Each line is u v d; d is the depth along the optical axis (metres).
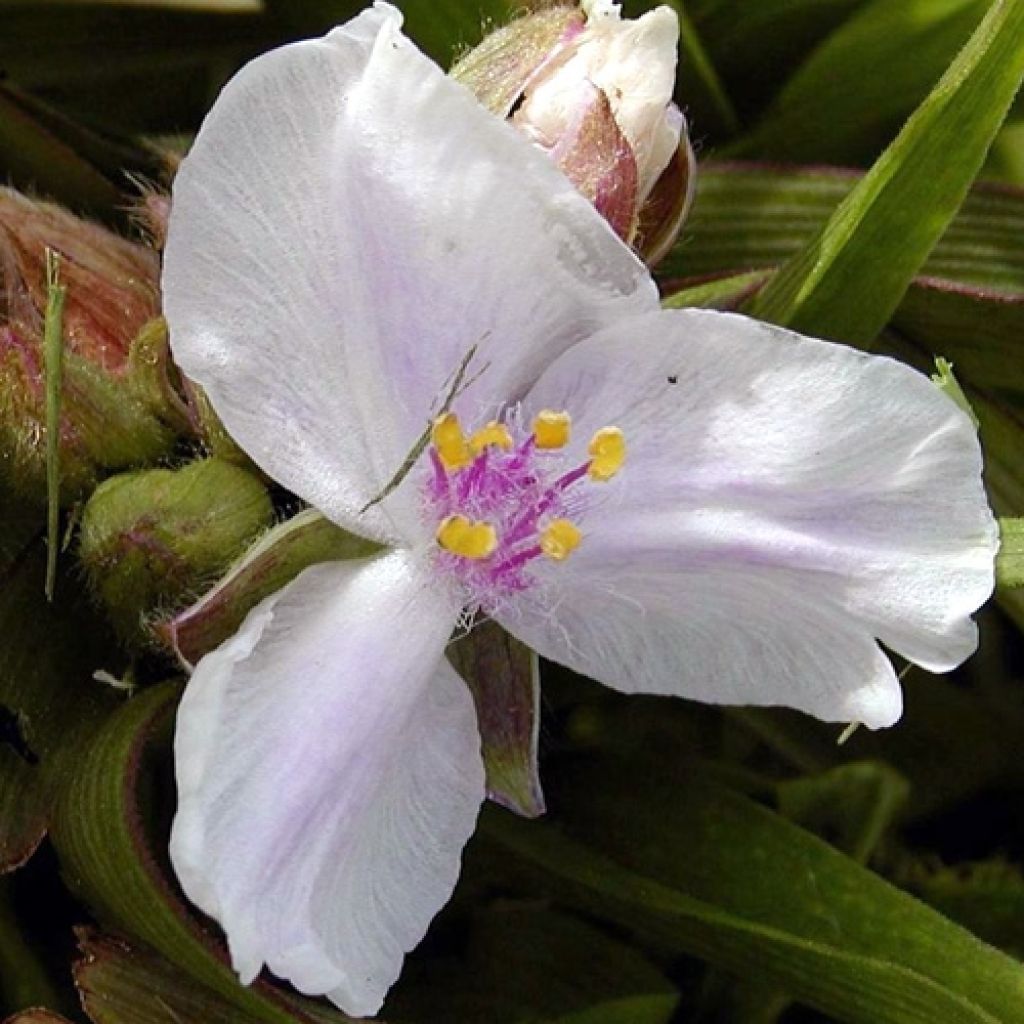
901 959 0.15
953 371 0.17
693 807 0.15
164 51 0.18
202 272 0.13
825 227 0.15
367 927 0.13
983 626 0.18
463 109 0.13
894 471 0.13
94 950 0.14
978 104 0.14
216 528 0.14
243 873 0.13
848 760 0.17
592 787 0.16
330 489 0.13
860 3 0.17
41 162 0.17
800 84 0.18
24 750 0.15
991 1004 0.15
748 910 0.15
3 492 0.15
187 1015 0.14
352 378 0.13
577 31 0.14
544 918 0.16
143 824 0.14
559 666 0.16
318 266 0.13
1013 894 0.17
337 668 0.13
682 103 0.18
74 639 0.15
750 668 0.14
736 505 0.13
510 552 0.14
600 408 0.14
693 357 0.13
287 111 0.13
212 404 0.13
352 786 0.13
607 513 0.14
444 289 0.13
